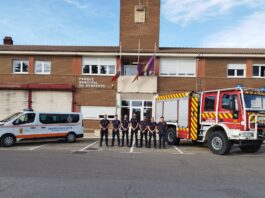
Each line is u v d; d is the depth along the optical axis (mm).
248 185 8281
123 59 28438
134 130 17516
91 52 26984
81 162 11734
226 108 14727
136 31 28156
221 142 14555
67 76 27297
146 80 26797
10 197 6891
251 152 15758
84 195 7098
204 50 28000
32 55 27359
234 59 26797
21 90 27203
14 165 10922
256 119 14102
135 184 8227
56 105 27188
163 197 7004
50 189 7617
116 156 13516
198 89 26781
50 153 14266
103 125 17484
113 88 27125
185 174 9695
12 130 17359
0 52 27047
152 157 13398
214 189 7809
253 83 26500
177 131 17891
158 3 28297
